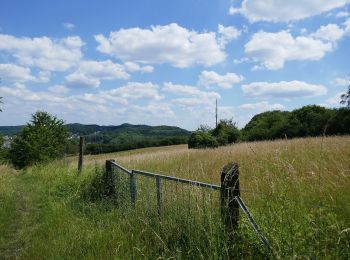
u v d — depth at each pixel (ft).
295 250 13.19
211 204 17.98
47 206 35.65
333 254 12.52
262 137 180.86
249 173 32.30
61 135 150.30
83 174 52.95
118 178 34.53
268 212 15.81
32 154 128.77
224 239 15.89
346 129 117.39
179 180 20.48
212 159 57.41
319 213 14.34
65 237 24.39
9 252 23.67
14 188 51.49
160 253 19.63
